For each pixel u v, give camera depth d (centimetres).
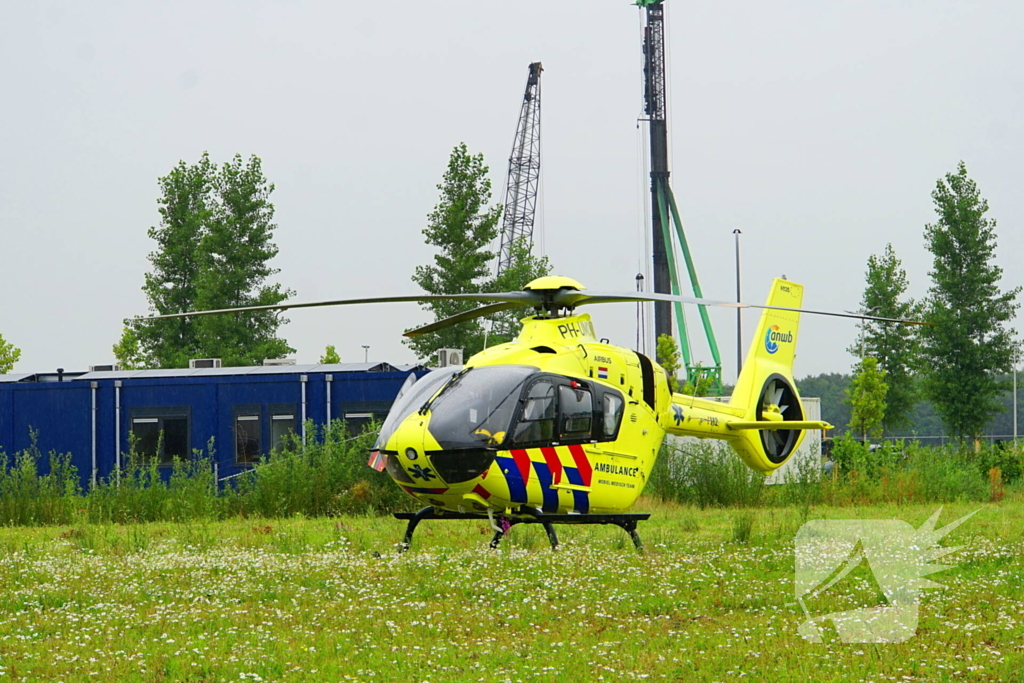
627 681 1695
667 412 3681
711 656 1862
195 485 4912
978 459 7112
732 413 4228
